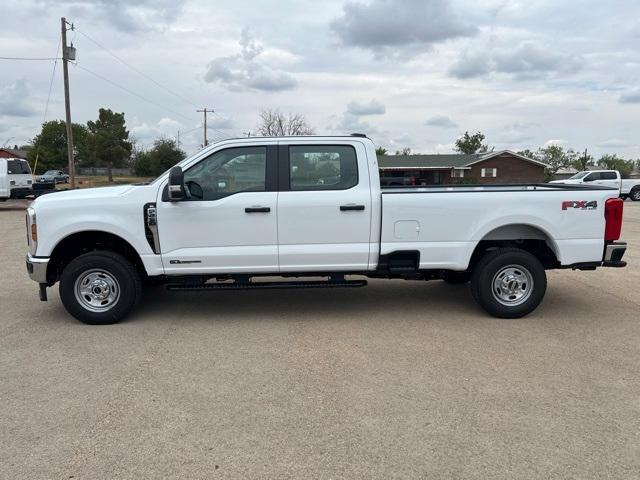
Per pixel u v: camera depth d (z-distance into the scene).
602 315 6.28
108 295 5.90
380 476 3.07
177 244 5.79
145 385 4.31
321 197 5.80
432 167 50.22
